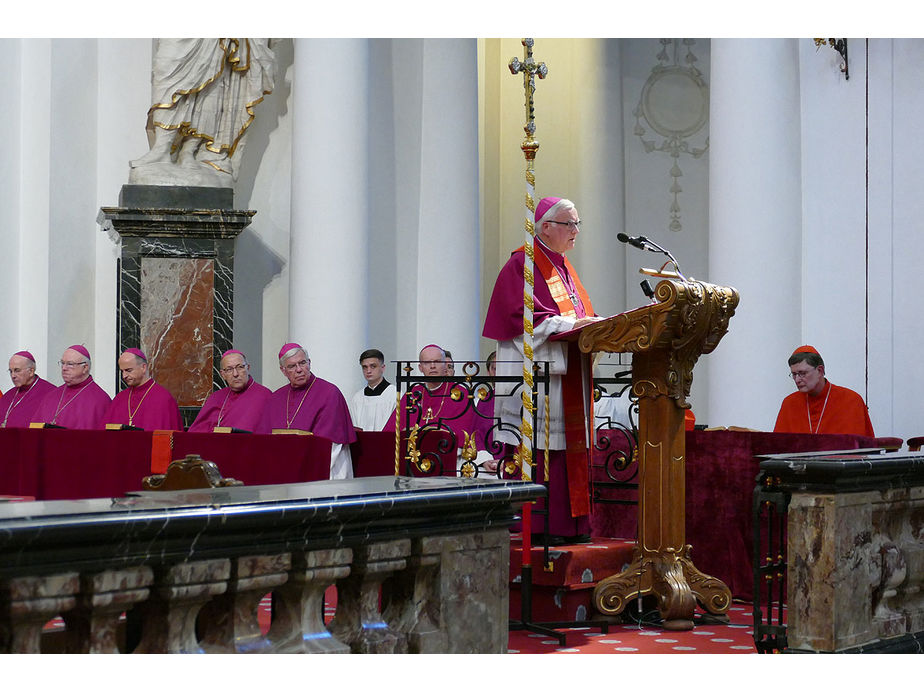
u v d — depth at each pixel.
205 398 12.27
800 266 12.23
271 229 14.35
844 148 12.12
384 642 3.93
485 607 4.29
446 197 13.76
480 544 4.29
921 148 11.76
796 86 12.35
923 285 11.68
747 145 11.95
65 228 13.52
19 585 2.97
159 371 12.23
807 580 5.29
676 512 6.86
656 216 16.67
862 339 11.95
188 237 12.34
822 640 5.23
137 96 13.92
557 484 7.21
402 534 3.98
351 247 12.59
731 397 11.77
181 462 4.52
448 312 13.60
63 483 8.54
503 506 4.35
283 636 3.70
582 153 16.41
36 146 13.38
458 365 12.83
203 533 3.35
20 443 8.67
